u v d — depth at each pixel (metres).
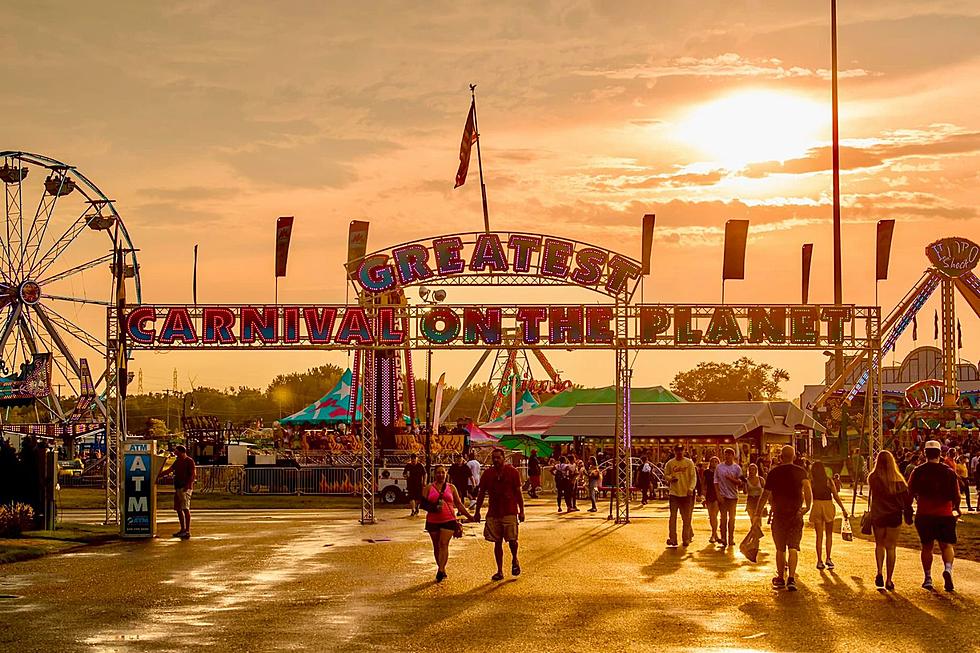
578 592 19.12
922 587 19.48
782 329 37.84
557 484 41.72
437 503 20.98
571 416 59.38
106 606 17.73
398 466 46.97
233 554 25.72
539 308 37.22
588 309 37.25
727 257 38.00
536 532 31.75
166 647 14.30
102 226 48.44
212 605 17.80
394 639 14.77
